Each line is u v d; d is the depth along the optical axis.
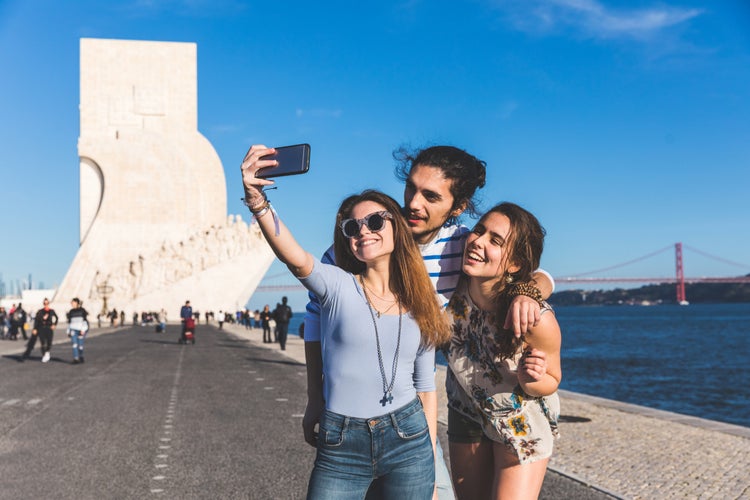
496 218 3.47
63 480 6.25
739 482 6.07
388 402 3.04
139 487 6.02
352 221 3.12
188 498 5.71
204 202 80.06
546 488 5.98
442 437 8.26
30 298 82.00
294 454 7.35
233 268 71.06
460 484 3.81
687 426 8.98
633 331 73.25
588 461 6.98
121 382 14.31
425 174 3.52
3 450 7.53
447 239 3.70
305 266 3.01
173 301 69.31
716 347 48.19
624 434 8.42
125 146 78.75
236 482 6.20
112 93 79.69
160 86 80.50
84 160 79.25
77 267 75.50
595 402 11.27
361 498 3.08
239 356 22.17
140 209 78.38
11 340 35.69
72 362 19.59
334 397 3.05
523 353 3.39
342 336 3.04
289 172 2.88
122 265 76.19
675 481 6.15
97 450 7.53
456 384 3.75
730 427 8.90
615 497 5.69
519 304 3.24
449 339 3.54
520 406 3.50
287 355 22.77
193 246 72.44
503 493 3.53
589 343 53.28
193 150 80.25
